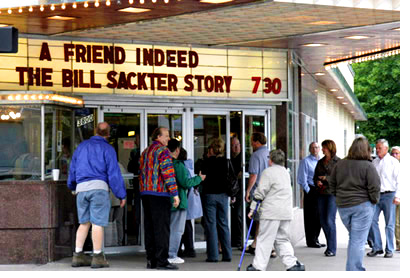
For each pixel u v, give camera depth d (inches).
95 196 410.3
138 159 507.8
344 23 448.8
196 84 518.9
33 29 460.1
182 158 442.3
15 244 427.8
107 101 495.5
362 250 386.3
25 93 434.9
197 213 468.1
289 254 395.2
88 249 473.1
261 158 480.1
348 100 1231.5
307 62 648.4
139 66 501.7
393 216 504.1
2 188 427.2
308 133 743.1
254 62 538.6
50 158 442.9
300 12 407.2
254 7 391.9
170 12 407.5
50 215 429.4
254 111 543.5
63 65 481.7
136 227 507.5
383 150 504.4
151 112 510.3
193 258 479.5
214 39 500.4
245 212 537.3
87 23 440.5
